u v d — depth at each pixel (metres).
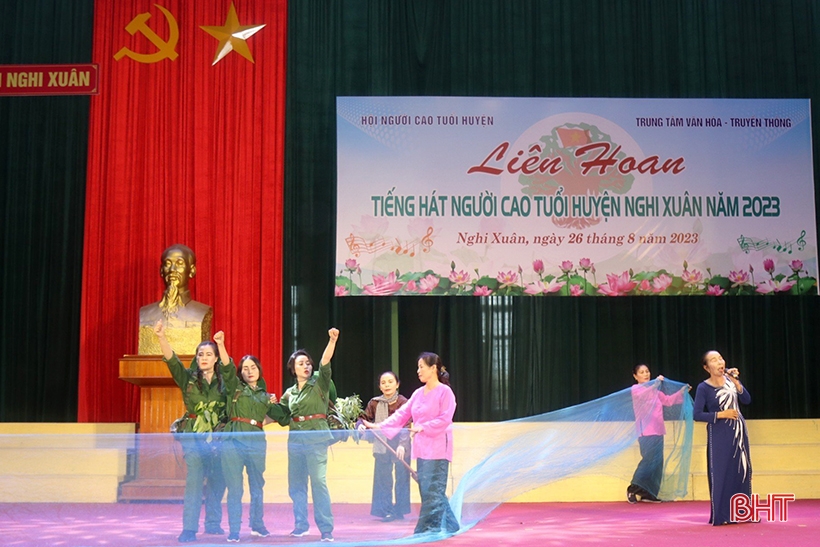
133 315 8.91
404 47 9.39
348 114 9.20
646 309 9.27
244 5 9.34
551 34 9.45
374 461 6.60
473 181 9.16
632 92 9.38
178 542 5.54
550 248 9.10
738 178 9.22
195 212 9.04
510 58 9.40
